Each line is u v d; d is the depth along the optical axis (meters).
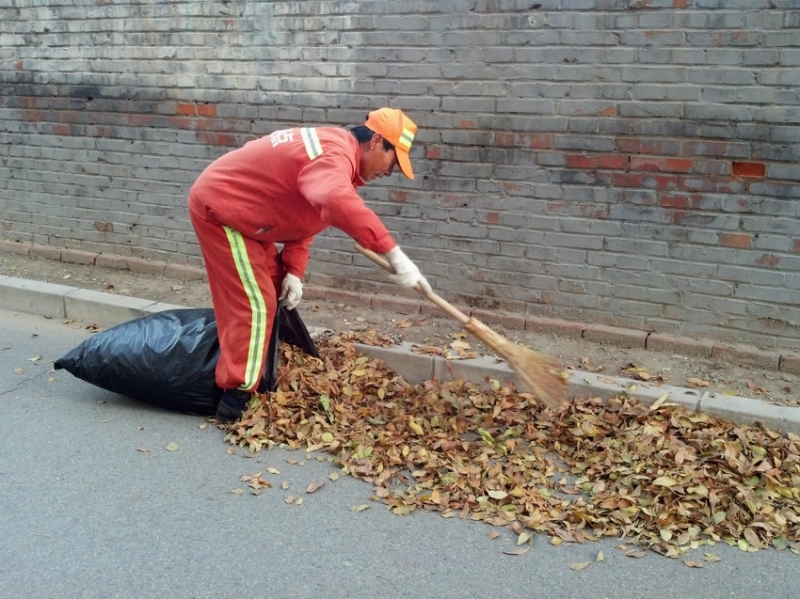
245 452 3.72
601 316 4.70
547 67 4.42
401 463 3.56
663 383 4.16
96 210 6.24
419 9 4.66
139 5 5.57
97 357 4.08
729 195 4.21
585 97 4.38
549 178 4.59
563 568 2.89
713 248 4.32
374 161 3.64
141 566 2.89
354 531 3.12
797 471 3.38
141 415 4.11
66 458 3.65
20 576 2.83
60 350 4.99
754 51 3.98
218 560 2.93
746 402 3.87
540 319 4.82
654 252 4.46
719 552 2.98
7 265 6.36
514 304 4.89
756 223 4.20
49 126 6.21
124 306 5.33
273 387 4.08
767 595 2.74
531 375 3.48
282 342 4.44
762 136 4.06
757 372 4.28
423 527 3.15
